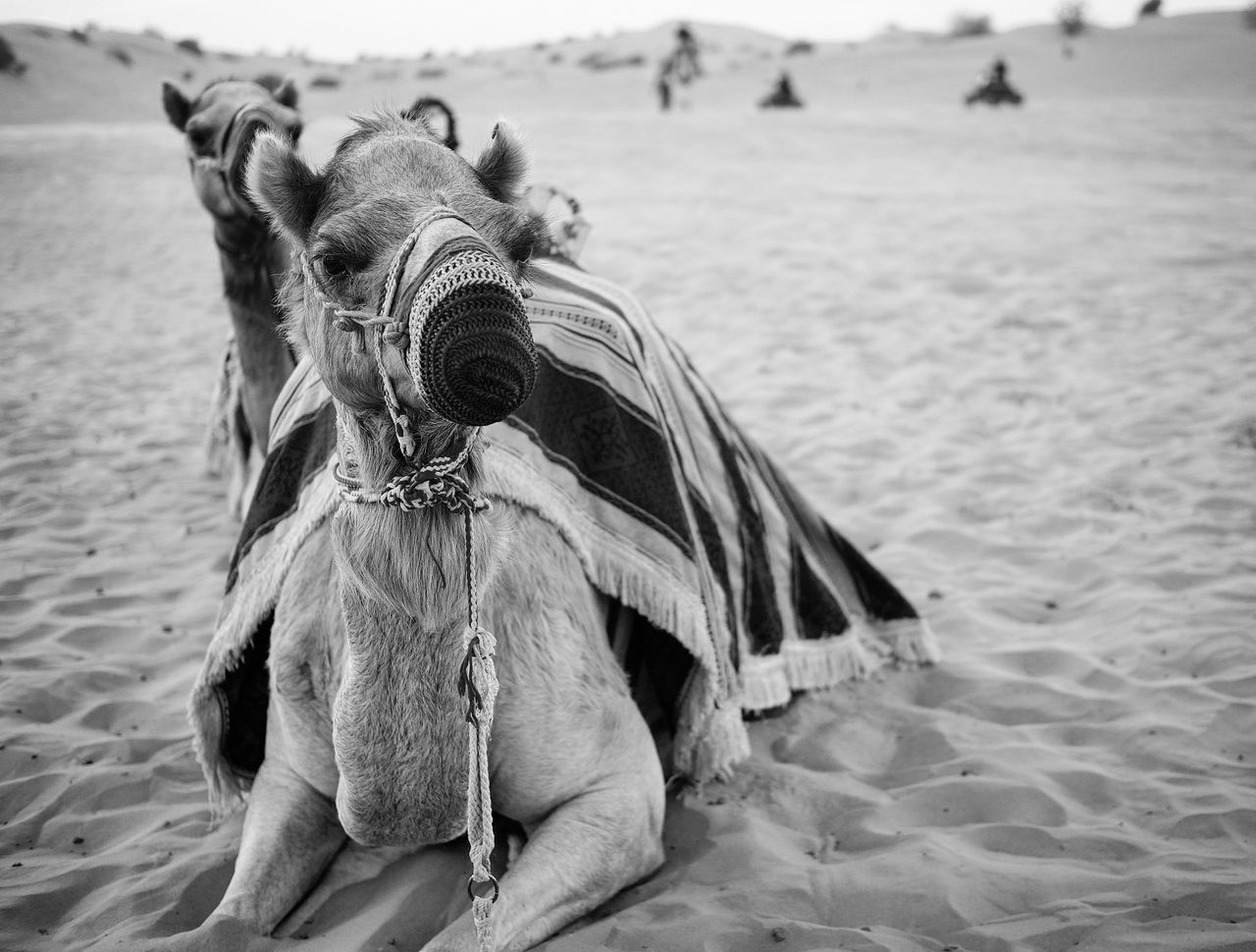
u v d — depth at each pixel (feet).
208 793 13.23
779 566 14.52
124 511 22.11
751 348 32.96
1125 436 24.70
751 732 14.30
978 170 74.13
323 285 8.10
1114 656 15.74
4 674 15.79
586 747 10.43
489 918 9.33
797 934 10.44
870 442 24.81
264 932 10.19
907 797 12.86
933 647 15.79
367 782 9.21
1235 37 204.74
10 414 28.09
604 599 11.67
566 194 15.65
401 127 8.93
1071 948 10.16
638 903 10.87
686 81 199.82
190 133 15.02
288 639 10.52
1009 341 32.94
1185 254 44.29
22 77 192.13
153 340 36.06
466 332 7.02
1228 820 12.00
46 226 58.70
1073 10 260.42
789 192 63.98
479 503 8.47
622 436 11.86
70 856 12.26
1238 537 19.34
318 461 11.36
